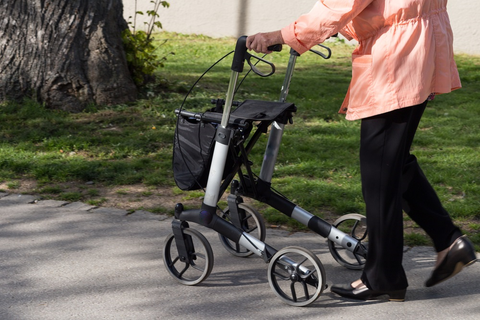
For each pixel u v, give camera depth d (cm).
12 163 496
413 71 256
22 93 666
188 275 319
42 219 392
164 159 535
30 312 274
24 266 323
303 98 835
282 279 297
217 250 351
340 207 416
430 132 658
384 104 258
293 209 320
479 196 444
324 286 274
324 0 255
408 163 290
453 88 280
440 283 306
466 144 607
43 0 656
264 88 879
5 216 396
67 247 349
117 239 362
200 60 1177
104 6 686
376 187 270
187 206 421
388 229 271
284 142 598
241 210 354
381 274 277
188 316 272
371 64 262
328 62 1229
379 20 257
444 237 289
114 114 665
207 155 292
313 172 503
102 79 684
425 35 257
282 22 1443
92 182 471
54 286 300
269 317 273
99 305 282
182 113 303
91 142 572
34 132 586
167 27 1520
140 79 748
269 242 361
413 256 342
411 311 278
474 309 280
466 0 1342
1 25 661
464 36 1362
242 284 307
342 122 701
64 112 657
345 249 340
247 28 1470
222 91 830
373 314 275
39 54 659
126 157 541
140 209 415
